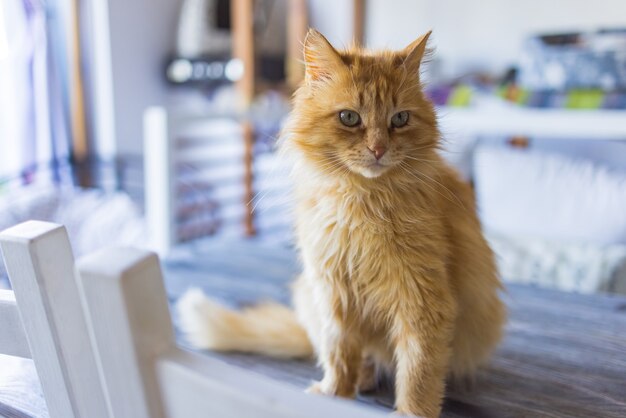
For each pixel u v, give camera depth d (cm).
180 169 321
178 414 44
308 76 90
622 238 214
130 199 290
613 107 221
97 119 323
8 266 49
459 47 315
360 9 330
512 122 231
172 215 186
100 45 311
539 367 95
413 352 81
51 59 292
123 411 46
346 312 88
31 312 50
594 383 89
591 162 243
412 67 90
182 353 45
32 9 278
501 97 251
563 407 82
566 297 132
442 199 89
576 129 219
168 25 346
